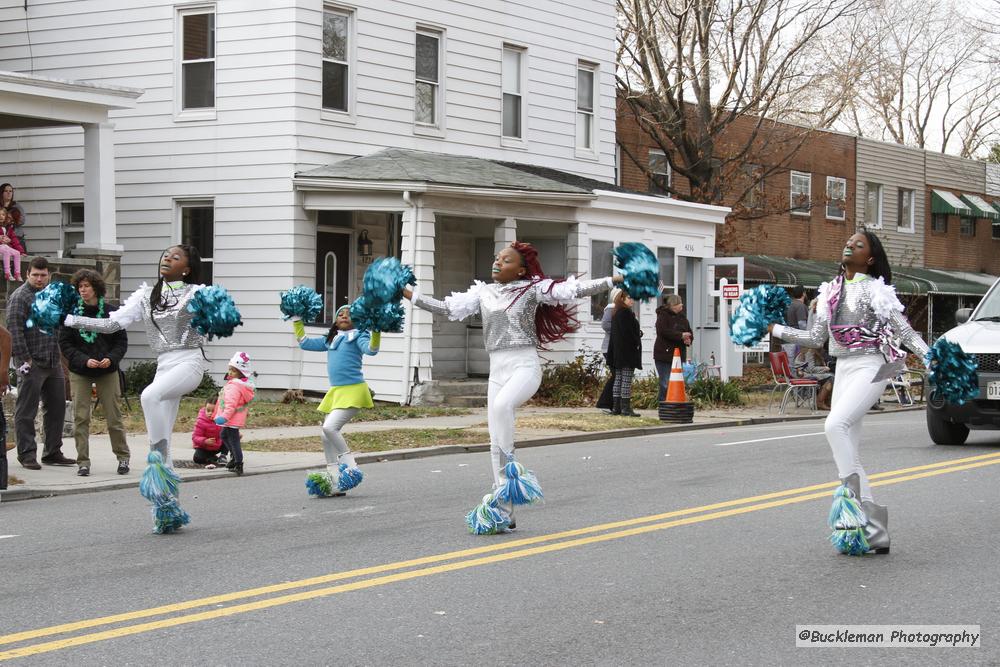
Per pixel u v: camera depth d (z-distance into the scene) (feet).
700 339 84.69
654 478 38.73
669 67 95.66
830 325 26.37
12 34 75.51
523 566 25.11
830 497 33.91
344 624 20.53
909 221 139.23
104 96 62.23
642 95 95.91
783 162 104.68
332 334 35.68
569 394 69.10
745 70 97.40
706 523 30.01
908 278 124.67
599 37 86.69
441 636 19.77
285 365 68.69
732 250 100.01
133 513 32.96
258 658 18.54
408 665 18.20
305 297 35.06
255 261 69.21
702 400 70.23
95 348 39.22
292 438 50.47
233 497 35.86
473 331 76.07
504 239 69.87
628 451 47.60
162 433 29.48
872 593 22.62
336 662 18.34
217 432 41.88
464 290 78.33
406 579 23.93
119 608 21.72
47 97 60.13
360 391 35.53
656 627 20.34
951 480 36.81
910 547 26.86
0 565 25.70
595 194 72.95
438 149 75.66
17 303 39.88
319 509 33.27
